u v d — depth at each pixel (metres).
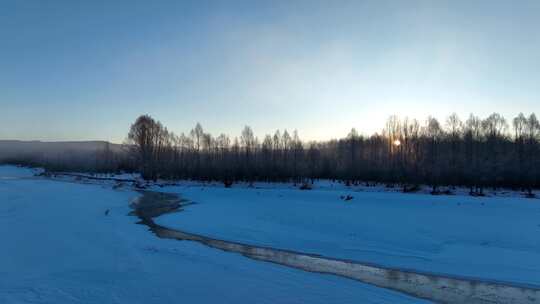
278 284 13.36
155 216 32.09
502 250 18.56
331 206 36.09
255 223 27.62
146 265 15.24
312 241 21.64
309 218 28.56
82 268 14.34
